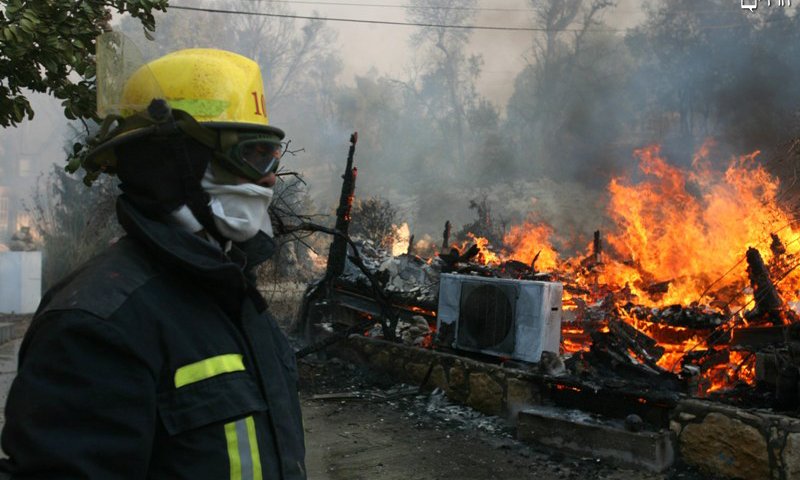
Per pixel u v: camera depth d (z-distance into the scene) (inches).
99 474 37.2
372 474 202.1
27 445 36.6
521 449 226.5
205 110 46.7
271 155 49.2
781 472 178.7
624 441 207.0
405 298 366.6
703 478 195.0
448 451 224.5
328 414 271.1
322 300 416.2
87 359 38.1
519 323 278.4
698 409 201.5
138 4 148.6
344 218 353.1
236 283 44.3
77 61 139.7
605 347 244.2
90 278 41.2
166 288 42.8
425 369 303.1
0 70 141.4
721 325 292.4
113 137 46.6
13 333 447.8
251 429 42.9
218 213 46.7
